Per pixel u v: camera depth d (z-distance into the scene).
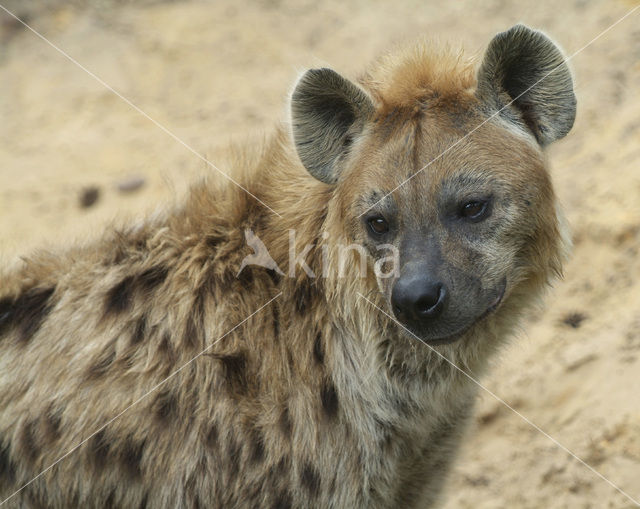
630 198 10.27
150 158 14.17
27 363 6.62
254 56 15.55
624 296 9.63
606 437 8.46
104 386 6.49
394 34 14.76
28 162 14.66
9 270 7.00
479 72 6.06
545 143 6.32
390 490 6.70
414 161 6.02
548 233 6.38
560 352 9.41
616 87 11.79
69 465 6.49
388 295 6.09
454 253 5.99
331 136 6.43
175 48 16.05
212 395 6.45
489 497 8.65
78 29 16.67
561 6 13.66
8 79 16.17
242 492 6.45
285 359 6.48
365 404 6.45
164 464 6.49
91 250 6.98
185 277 6.69
